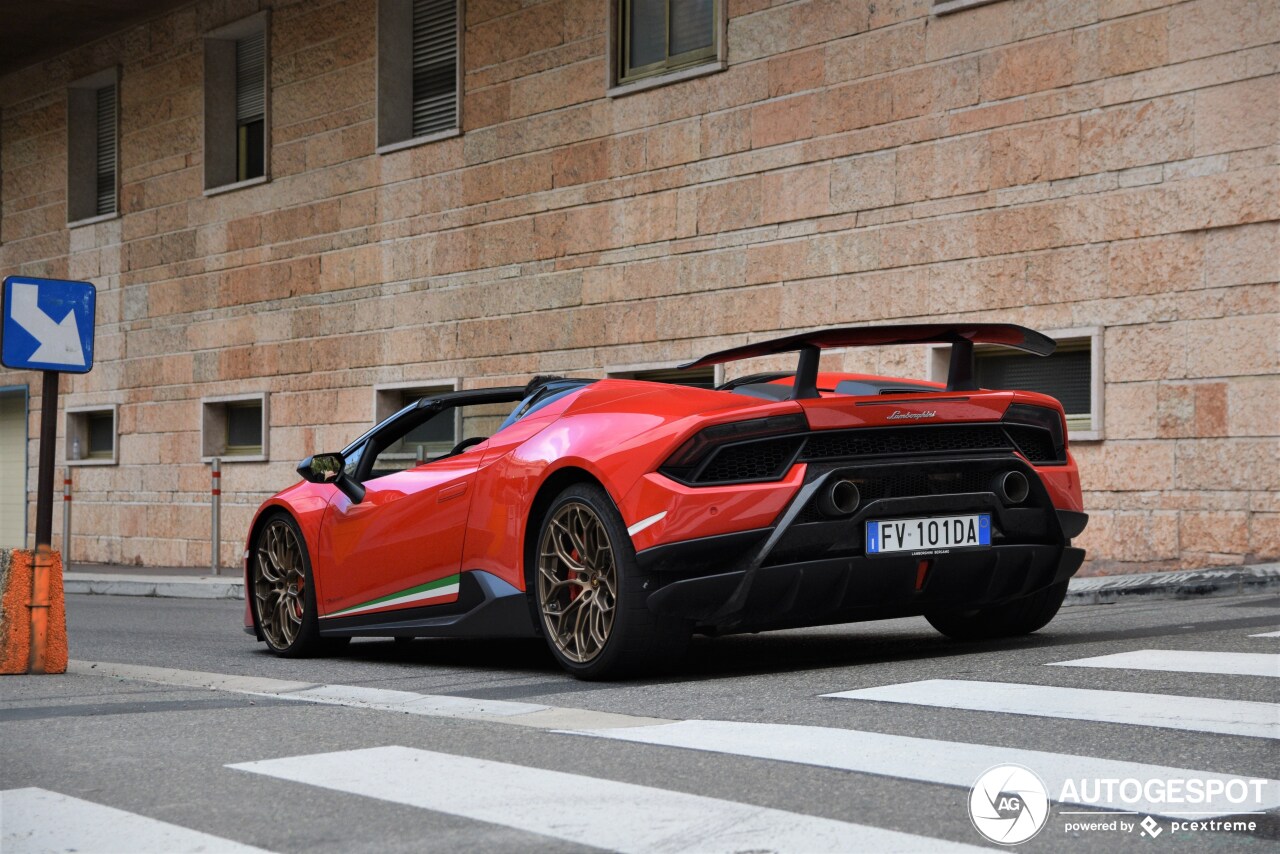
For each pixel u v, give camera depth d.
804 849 2.60
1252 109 8.52
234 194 16.41
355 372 14.89
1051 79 9.47
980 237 9.84
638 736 3.75
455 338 13.83
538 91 13.03
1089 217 9.27
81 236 18.80
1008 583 5.16
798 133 10.95
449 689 5.06
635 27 12.39
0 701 4.88
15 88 19.94
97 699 4.90
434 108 14.49
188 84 17.11
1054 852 2.59
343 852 2.67
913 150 10.23
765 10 11.19
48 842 2.81
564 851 2.63
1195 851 2.59
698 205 11.69
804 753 3.43
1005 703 3.99
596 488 5.01
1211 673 4.37
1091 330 9.21
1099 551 9.22
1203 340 8.73
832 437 4.89
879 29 10.44
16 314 5.84
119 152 18.11
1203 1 8.75
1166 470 8.89
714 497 4.73
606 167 12.43
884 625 7.04
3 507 20.31
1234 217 8.59
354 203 14.93
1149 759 3.26
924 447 5.01
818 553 4.80
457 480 5.73
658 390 5.26
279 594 6.85
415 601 5.95
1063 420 5.34
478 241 13.59
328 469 6.37
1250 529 8.51
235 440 16.73
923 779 3.13
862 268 10.53
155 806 3.10
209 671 6.16
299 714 4.38
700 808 2.92
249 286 16.20
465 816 2.91
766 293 11.16
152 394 17.58
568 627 5.14
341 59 15.11
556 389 5.75
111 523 18.20
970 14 9.90
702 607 4.77
